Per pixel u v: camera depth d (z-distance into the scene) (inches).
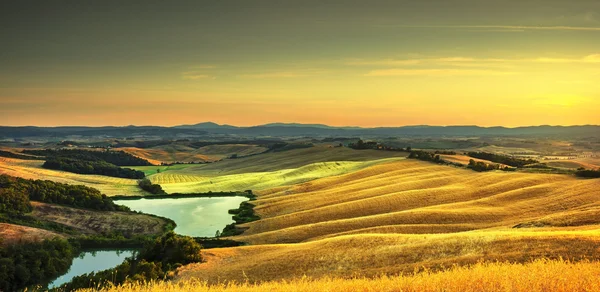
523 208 3186.5
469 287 546.3
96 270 2918.3
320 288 654.5
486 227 2780.5
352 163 7037.4
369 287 622.2
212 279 1701.5
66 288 1787.6
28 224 3791.8
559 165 5831.7
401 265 1496.1
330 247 1956.2
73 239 3545.8
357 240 1993.1
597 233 1393.9
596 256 1170.6
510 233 1617.9
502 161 6230.3
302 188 5383.9
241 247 2361.0
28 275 2554.1
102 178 7219.5
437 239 1740.9
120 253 3405.5
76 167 7490.2
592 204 2913.4
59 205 4407.0
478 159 6432.1
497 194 3833.7
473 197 3858.3
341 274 1515.7
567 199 3198.8
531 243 1407.5
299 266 1726.1
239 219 4288.9
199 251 2190.0
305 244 2172.7
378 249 1772.9
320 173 6486.2
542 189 3624.5
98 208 4562.0
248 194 5944.9
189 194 6112.2
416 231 2859.3
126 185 6811.0
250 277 1669.5
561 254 1230.3
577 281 533.6
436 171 5339.6
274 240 3142.2
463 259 1378.0
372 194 4407.0
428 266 1378.0
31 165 7278.5
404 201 3890.3
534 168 4886.8
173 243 2183.8
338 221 3348.9
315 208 4192.9
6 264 2514.8
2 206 3951.8
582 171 4094.5
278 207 4520.2
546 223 2228.1
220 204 5438.0
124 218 4365.2
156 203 5600.4
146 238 3713.1
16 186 4377.5
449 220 3075.8
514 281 554.3
